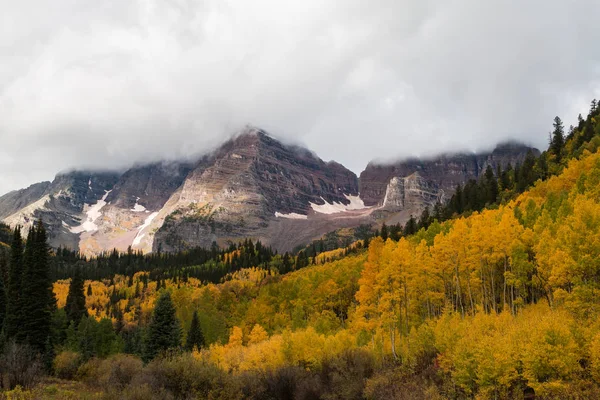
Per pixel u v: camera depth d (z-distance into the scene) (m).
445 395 40.66
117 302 181.62
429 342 49.72
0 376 36.28
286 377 52.78
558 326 34.09
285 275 171.75
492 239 58.97
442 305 68.81
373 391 46.84
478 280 60.28
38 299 60.22
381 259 61.31
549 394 32.78
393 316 55.31
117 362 50.78
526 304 61.19
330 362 54.59
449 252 63.62
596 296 39.50
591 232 42.16
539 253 51.66
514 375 34.88
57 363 57.94
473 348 38.41
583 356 33.34
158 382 41.91
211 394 42.72
